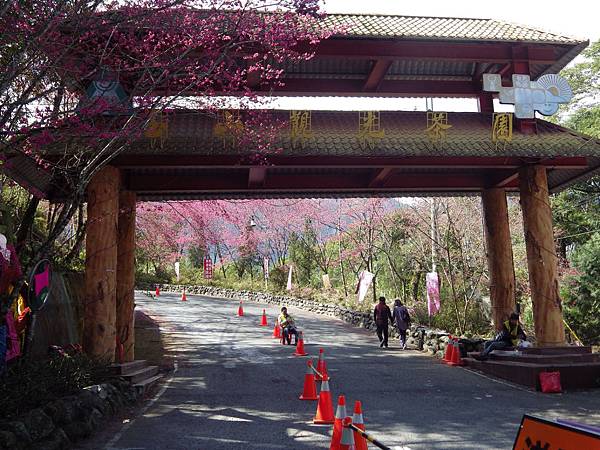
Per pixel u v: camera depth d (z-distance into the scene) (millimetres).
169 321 23438
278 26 8312
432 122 11023
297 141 10312
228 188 12625
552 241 11500
